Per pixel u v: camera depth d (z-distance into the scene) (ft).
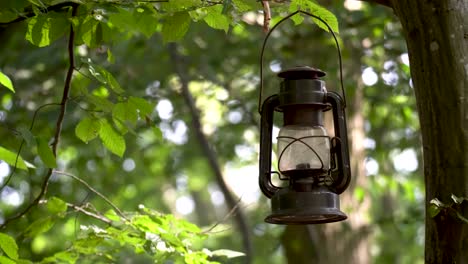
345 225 39.81
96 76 18.75
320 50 39.42
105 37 18.72
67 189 45.91
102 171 48.57
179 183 75.46
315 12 17.52
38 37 18.25
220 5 18.06
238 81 47.21
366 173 45.75
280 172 16.08
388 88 42.04
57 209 21.43
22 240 21.71
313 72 16.06
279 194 15.69
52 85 40.81
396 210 59.67
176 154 55.16
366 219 40.86
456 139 15.24
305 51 39.60
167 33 17.76
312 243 39.42
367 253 39.91
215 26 18.60
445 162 15.29
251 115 46.93
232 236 60.80
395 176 51.31
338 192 15.76
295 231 39.73
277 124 39.19
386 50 40.09
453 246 15.10
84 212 21.53
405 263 65.82
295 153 15.98
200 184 75.31
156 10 18.71
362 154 40.98
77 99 20.74
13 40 37.40
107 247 23.61
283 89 16.07
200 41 43.34
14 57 38.99
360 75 41.34
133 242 21.08
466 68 15.34
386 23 37.65
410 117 44.34
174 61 42.78
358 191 40.47
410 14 15.71
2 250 18.57
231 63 45.21
